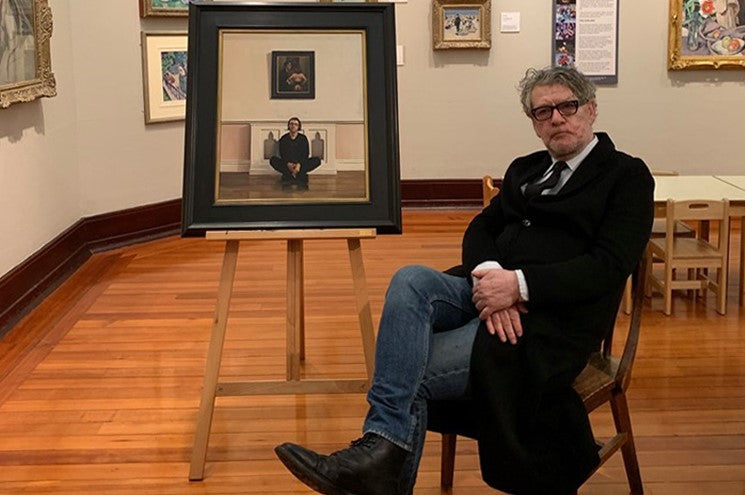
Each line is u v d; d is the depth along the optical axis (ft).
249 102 9.91
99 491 9.91
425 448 10.89
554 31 24.71
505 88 25.17
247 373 13.38
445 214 24.95
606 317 8.54
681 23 24.35
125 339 14.92
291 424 11.64
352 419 11.80
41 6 17.69
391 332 8.22
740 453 10.63
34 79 17.58
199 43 9.95
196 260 20.15
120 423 11.66
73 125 20.59
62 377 13.26
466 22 24.68
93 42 20.99
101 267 19.71
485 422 7.96
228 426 11.58
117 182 21.74
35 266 17.30
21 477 10.22
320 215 9.82
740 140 25.08
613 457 10.62
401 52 25.03
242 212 9.79
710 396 12.34
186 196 9.77
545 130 8.86
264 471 10.36
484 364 8.02
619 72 24.82
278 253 20.61
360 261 10.01
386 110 9.94
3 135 16.29
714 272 18.54
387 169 9.90
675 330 15.16
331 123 9.93
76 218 20.70
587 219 8.65
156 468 10.44
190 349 14.39
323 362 13.82
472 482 10.03
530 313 8.28
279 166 9.88
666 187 17.38
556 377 8.10
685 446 10.82
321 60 9.97
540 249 8.75
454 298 8.72
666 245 15.76
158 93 22.30
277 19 10.03
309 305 16.69
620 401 9.21
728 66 24.50
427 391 8.27
